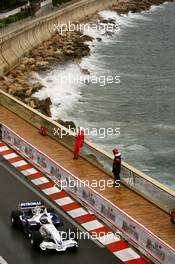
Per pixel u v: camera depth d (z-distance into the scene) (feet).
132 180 149.07
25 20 396.57
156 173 228.02
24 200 146.72
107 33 536.01
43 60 376.27
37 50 397.60
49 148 176.14
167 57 463.01
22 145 174.50
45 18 442.91
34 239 123.03
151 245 122.83
